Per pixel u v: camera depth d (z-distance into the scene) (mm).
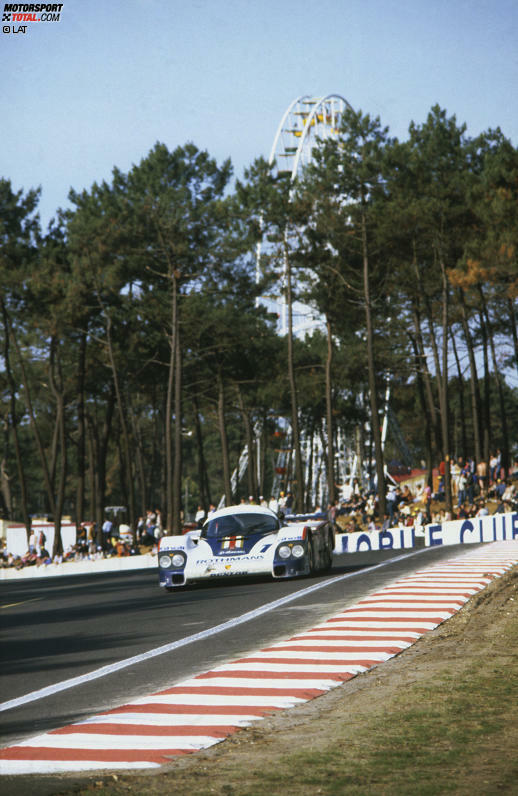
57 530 56531
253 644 11852
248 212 55188
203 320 63625
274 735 7180
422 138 59094
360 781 5770
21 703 9016
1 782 6117
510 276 49938
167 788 5797
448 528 33188
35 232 61812
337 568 23453
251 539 20000
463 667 9531
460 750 6402
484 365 61188
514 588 16016
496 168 52656
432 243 54312
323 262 57906
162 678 9906
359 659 10266
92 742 7125
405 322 68125
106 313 57594
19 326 66375
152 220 54344
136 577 33562
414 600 14883
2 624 17234
